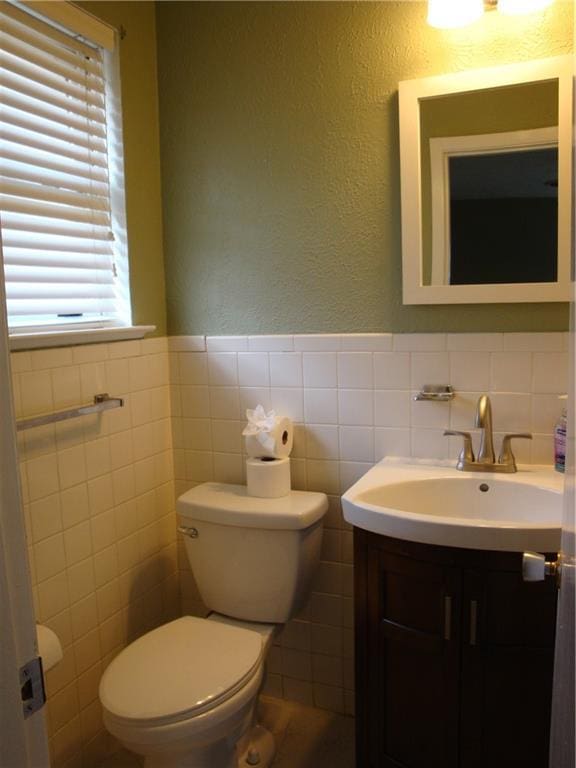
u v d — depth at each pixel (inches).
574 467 27.3
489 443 66.4
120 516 74.2
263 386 78.2
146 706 53.8
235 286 78.4
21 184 62.7
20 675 22.2
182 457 83.8
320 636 78.7
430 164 67.0
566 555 30.3
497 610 54.2
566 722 29.3
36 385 61.6
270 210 75.4
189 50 77.0
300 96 72.5
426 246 68.1
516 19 62.9
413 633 57.8
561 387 65.7
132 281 75.9
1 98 59.5
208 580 72.6
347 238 72.3
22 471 60.0
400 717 60.1
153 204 79.5
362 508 57.6
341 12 69.7
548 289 64.1
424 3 66.3
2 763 20.5
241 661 59.8
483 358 68.2
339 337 73.8
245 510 68.6
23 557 22.4
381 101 69.1
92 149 71.1
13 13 60.2
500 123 64.3
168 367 82.8
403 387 71.7
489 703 55.6
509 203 64.8
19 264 62.6
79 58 68.3
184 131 78.6
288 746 73.3
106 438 71.5
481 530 52.0
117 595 73.8
